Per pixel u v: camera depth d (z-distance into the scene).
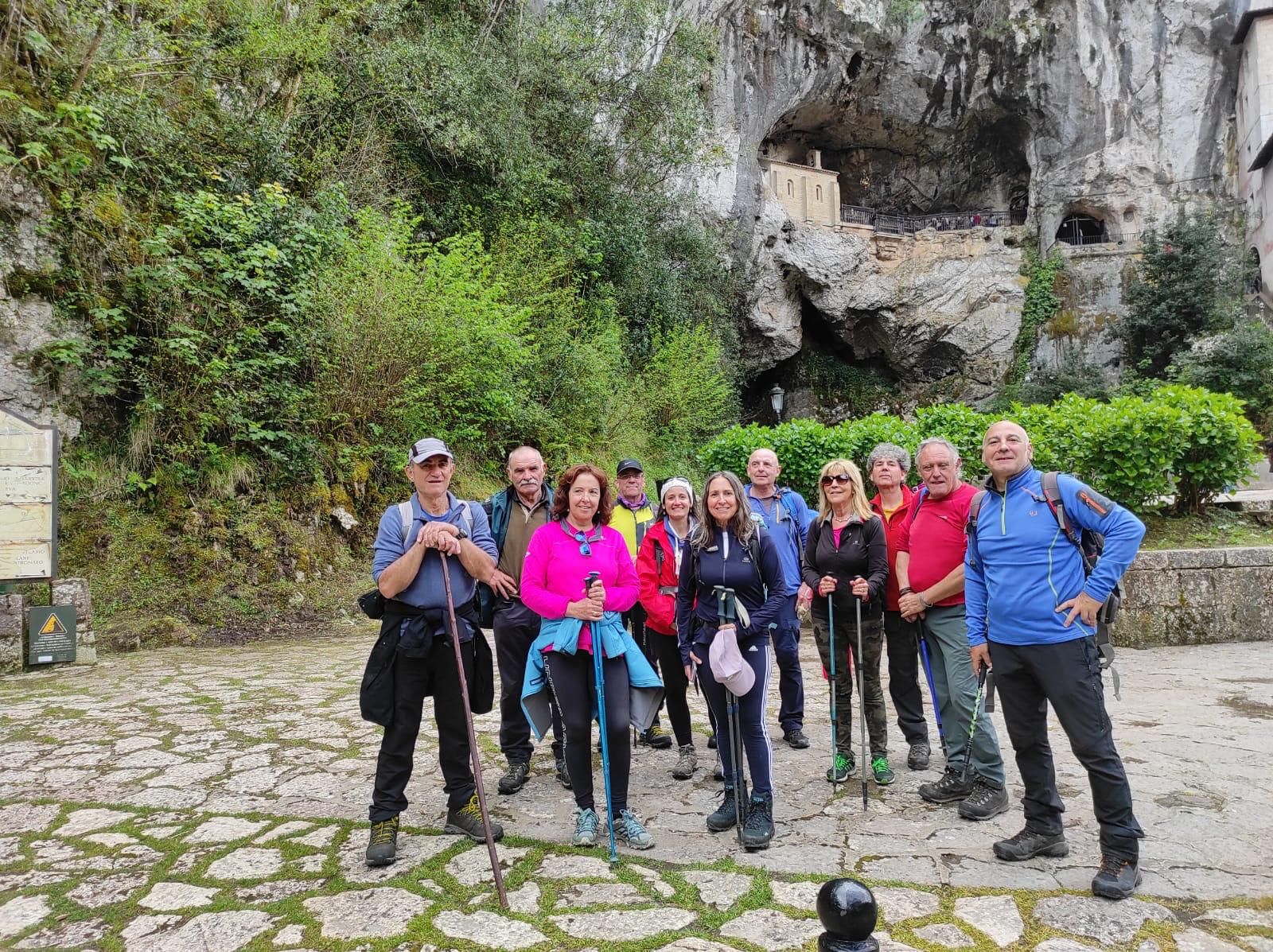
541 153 14.41
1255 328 21.19
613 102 16.64
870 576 3.83
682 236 18.64
